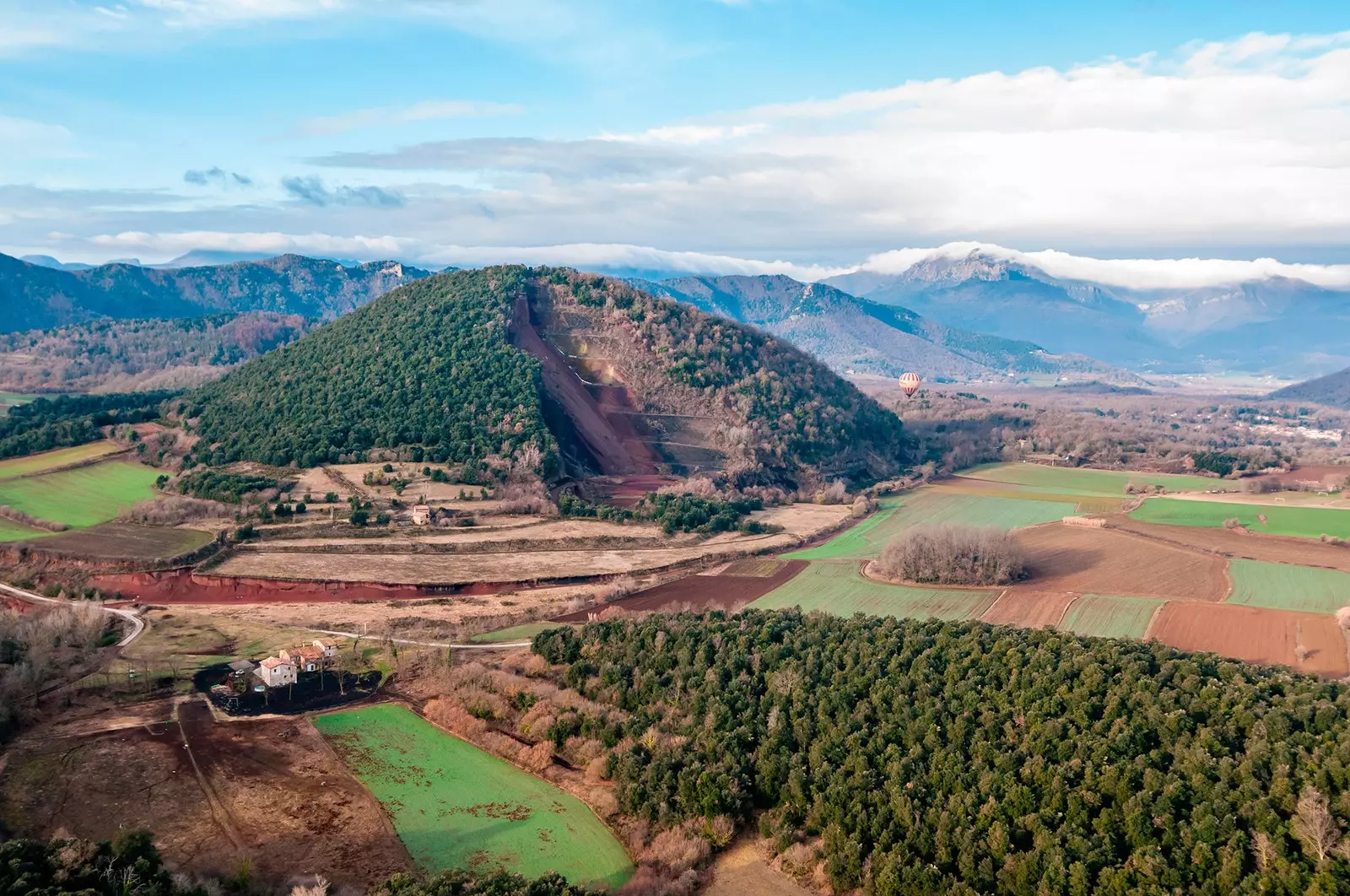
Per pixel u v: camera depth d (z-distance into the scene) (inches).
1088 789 3740.2
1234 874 3255.4
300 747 4549.7
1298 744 3806.6
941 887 3440.0
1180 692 4298.7
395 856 3649.1
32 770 4200.3
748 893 3521.2
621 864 3688.5
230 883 3417.8
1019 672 4628.4
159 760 4340.6
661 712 4795.8
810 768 4160.9
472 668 5359.3
